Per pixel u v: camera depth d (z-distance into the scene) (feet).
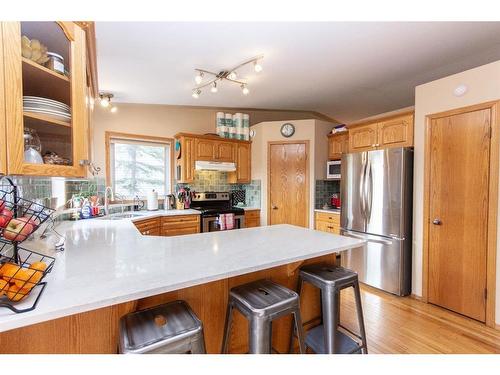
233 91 10.71
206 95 11.05
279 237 5.45
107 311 3.38
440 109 7.31
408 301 7.88
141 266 3.46
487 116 6.34
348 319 6.83
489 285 6.36
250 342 3.52
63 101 3.76
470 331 6.19
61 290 2.67
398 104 13.20
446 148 7.20
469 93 6.66
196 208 12.74
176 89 9.94
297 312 3.83
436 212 7.46
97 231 6.12
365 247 9.16
